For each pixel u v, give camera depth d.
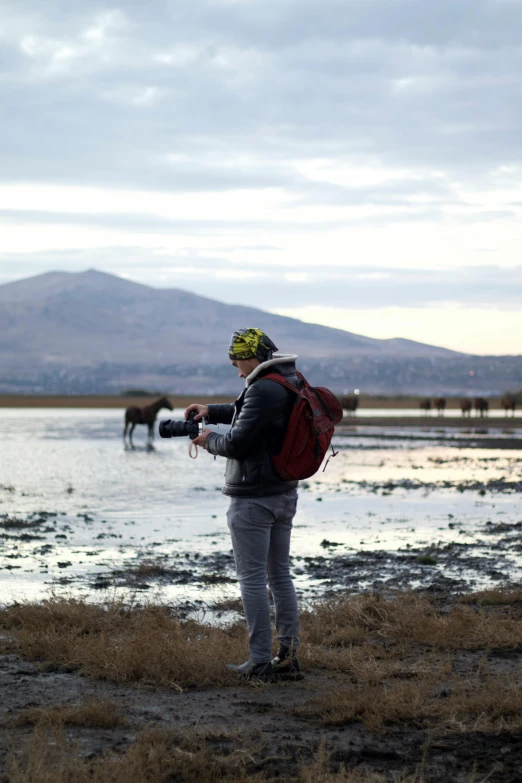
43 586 8.85
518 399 124.00
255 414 5.42
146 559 10.62
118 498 18.08
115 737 4.48
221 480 22.17
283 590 5.75
